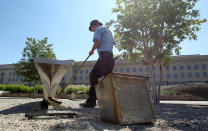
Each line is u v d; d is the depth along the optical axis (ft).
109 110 5.68
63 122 5.54
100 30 7.89
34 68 35.68
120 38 31.40
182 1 24.97
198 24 26.76
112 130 4.43
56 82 11.05
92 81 8.38
